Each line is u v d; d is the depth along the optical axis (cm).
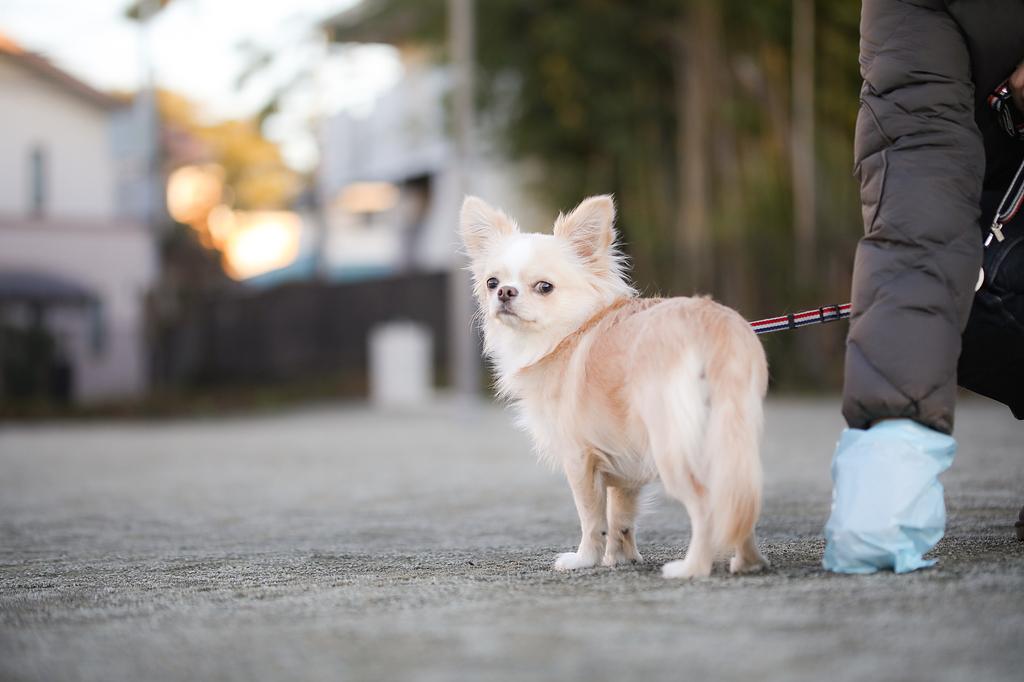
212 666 275
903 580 343
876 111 393
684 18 2027
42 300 2862
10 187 3006
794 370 1906
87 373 2955
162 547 551
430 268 3484
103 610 361
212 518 684
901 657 257
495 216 493
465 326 1622
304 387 2686
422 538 556
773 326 426
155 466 1110
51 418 2228
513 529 577
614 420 398
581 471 418
